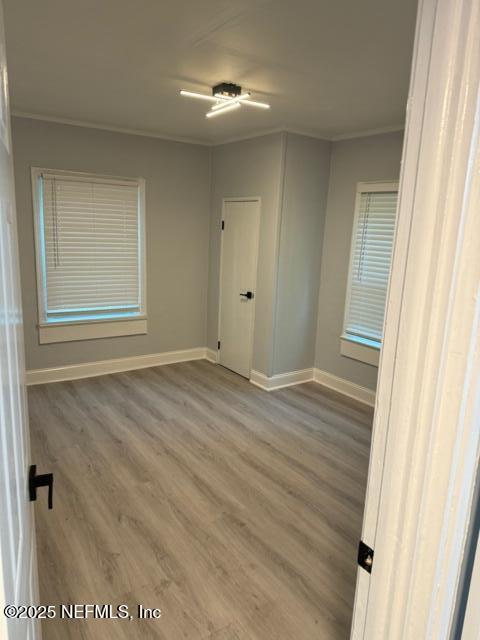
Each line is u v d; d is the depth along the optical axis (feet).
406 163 2.20
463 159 2.01
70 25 6.88
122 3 6.15
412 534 2.44
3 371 2.08
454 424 2.27
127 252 15.23
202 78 9.16
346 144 13.74
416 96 2.12
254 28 6.77
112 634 5.75
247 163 14.53
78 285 14.48
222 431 11.60
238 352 16.01
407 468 2.39
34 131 12.81
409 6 5.95
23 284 13.47
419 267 2.18
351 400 14.12
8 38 7.40
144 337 16.22
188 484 9.12
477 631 2.65
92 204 14.21
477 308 2.15
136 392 14.03
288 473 9.70
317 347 15.65
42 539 7.35
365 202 13.42
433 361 2.22
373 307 13.56
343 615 6.15
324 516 8.29
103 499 8.50
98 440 10.81
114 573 6.71
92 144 13.83
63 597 6.24
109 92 10.31
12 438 2.34
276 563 7.07
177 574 6.75
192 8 6.23
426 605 2.50
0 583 1.57
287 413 12.93
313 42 7.19
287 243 13.98
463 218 2.07
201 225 16.72
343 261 14.29
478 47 1.92
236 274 15.69
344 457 10.50
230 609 6.18
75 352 14.83
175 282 16.53
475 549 2.60
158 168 15.26
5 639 1.62
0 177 2.19
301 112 11.33
